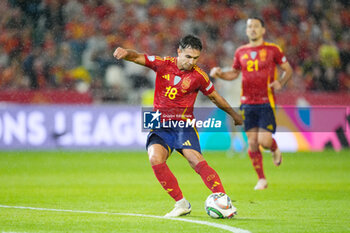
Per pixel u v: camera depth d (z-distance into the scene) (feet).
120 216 67.97
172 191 67.10
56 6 224.12
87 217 67.10
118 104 200.23
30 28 219.41
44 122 187.01
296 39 241.55
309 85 231.30
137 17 233.76
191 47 65.62
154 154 66.03
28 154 174.19
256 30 103.35
